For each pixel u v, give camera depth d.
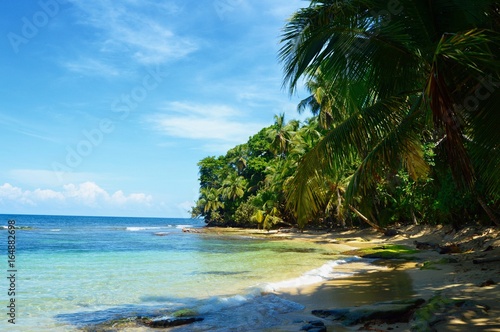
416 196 23.22
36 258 18.86
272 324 6.72
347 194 8.51
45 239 35.16
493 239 16.77
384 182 24.42
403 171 20.98
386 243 27.72
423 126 8.83
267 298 8.96
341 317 6.76
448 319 5.70
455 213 22.41
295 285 10.69
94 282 11.71
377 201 33.41
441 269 11.98
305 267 15.17
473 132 7.55
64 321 7.23
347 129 8.68
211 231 54.41
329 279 11.57
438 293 8.35
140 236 41.97
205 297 9.47
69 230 59.38
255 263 16.64
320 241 32.59
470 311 6.02
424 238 26.02
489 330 5.21
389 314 6.46
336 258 18.80
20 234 44.34
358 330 6.02
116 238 37.59
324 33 8.05
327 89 10.12
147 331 6.55
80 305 8.65
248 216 60.12
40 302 8.92
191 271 14.10
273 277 12.57
